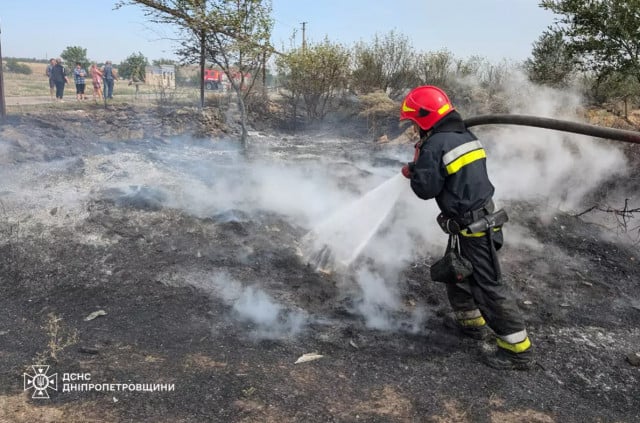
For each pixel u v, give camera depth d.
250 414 2.70
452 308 3.81
